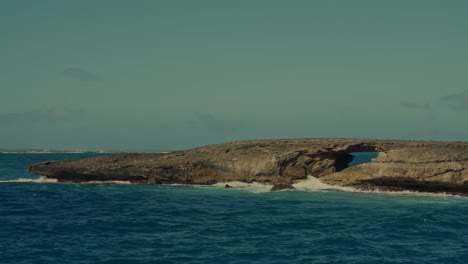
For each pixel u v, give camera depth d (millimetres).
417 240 28875
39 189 53031
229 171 54000
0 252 25562
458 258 25062
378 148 52125
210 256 24875
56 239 28531
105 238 28844
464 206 41531
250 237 29125
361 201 43969
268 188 52000
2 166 106812
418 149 49469
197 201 44125
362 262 24062
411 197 46375
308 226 32438
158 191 50656
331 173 53781
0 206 41344
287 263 23734
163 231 30906
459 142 52438
